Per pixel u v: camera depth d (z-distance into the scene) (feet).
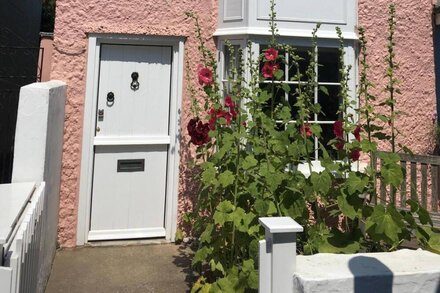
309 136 11.27
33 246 8.16
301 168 13.93
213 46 15.46
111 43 14.98
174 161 15.20
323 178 9.84
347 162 10.95
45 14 49.16
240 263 10.48
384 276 5.88
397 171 9.55
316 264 6.26
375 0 16.17
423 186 12.98
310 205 11.60
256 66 13.00
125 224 15.11
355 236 9.83
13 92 21.54
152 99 15.37
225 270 10.55
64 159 14.24
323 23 15.37
